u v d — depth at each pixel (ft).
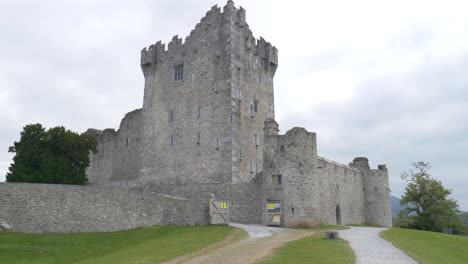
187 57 193.77
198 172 179.01
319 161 182.39
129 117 223.71
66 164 167.43
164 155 190.29
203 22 192.54
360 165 242.99
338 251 85.05
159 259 79.00
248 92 188.75
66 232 116.78
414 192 235.20
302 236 114.01
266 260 73.77
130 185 201.98
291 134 151.43
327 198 187.93
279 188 148.56
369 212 237.25
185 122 187.62
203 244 97.14
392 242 105.60
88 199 121.70
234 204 159.63
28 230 112.06
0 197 110.73
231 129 174.81
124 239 112.98
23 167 161.48
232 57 181.98
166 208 135.44
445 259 82.79
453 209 232.32
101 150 232.32
